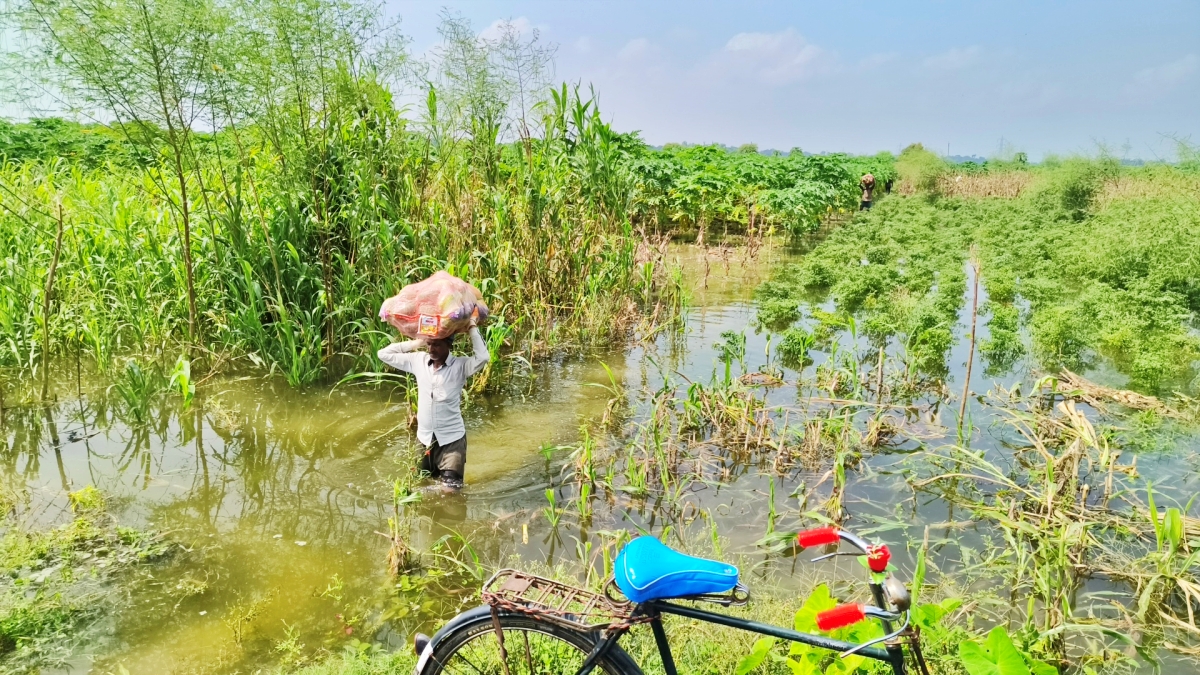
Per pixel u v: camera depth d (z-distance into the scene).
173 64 6.67
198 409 6.55
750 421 6.43
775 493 5.47
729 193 19.17
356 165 8.04
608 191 10.50
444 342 5.20
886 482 5.68
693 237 18.41
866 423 6.70
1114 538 4.80
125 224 7.82
